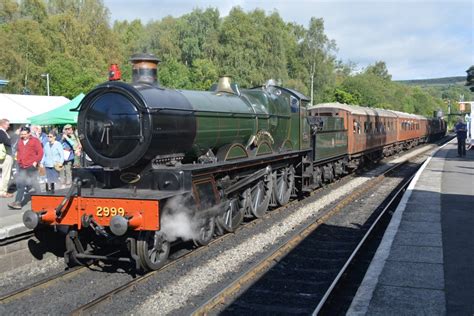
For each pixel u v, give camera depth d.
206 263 8.11
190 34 61.16
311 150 15.08
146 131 7.61
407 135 38.50
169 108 8.02
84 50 57.72
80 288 7.12
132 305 6.33
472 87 51.25
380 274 6.57
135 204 7.27
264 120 11.77
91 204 7.51
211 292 6.76
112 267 8.09
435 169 20.00
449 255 7.49
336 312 6.09
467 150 32.69
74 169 8.37
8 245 7.94
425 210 11.10
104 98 7.89
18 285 7.34
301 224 11.06
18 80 49.44
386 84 97.44
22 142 11.25
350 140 20.94
